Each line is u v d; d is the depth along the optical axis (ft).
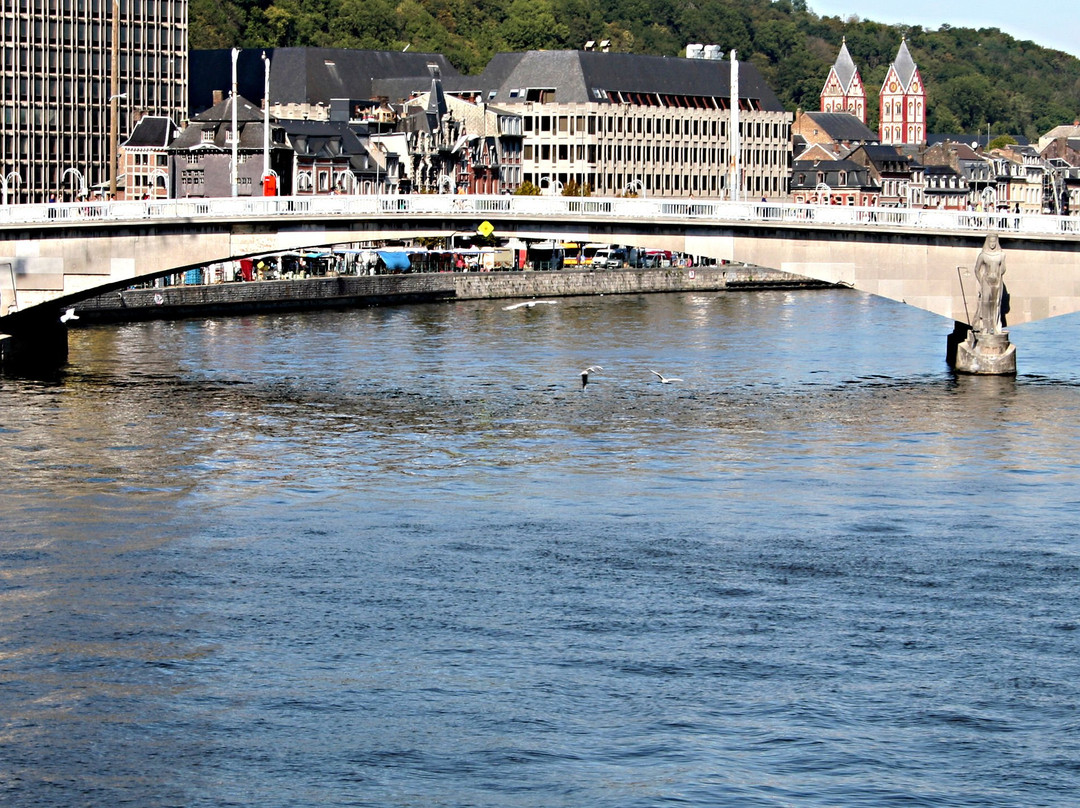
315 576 392.27
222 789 282.97
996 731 304.71
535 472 510.99
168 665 334.03
